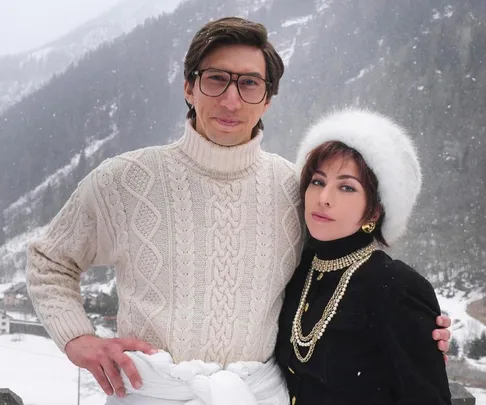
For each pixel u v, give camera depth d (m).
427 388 1.08
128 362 1.15
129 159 1.26
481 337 16.64
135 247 1.23
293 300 1.32
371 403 1.17
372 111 1.30
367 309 1.17
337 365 1.18
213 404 1.11
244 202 1.28
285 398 1.26
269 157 1.39
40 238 1.34
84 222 1.28
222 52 1.18
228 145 1.24
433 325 1.12
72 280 1.32
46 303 1.26
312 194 1.23
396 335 1.12
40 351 19.28
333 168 1.19
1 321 21.89
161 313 1.21
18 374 16.77
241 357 1.23
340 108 1.34
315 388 1.22
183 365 1.16
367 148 1.15
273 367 1.29
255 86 1.21
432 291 1.16
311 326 1.23
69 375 16.67
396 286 1.14
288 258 1.33
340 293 1.21
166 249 1.22
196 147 1.24
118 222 1.24
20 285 27.05
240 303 1.24
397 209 1.19
